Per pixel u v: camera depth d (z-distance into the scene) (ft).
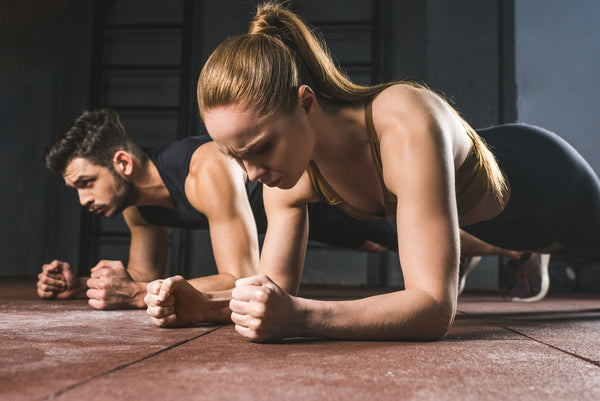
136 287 4.92
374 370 2.08
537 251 5.76
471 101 18.29
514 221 4.92
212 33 19.72
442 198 2.89
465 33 18.54
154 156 5.76
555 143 5.10
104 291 4.78
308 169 3.61
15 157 18.98
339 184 3.57
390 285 17.99
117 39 19.90
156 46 19.76
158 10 19.92
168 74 19.57
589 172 5.16
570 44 18.21
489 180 3.94
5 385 1.75
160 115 19.44
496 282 17.19
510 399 1.66
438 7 18.72
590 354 2.61
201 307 3.55
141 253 6.77
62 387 1.73
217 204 5.11
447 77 18.45
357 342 2.78
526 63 18.30
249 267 5.07
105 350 2.52
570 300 9.05
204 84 2.76
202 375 1.95
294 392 1.69
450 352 2.56
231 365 2.15
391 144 3.01
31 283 12.75
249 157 2.81
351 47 18.94
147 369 2.05
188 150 5.60
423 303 2.79
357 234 6.67
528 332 3.64
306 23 3.36
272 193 4.00
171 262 18.39
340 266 18.24
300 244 4.00
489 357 2.45
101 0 19.69
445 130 3.10
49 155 5.34
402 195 2.92
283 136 2.79
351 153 3.28
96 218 19.04
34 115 19.39
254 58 2.72
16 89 19.19
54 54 19.92
